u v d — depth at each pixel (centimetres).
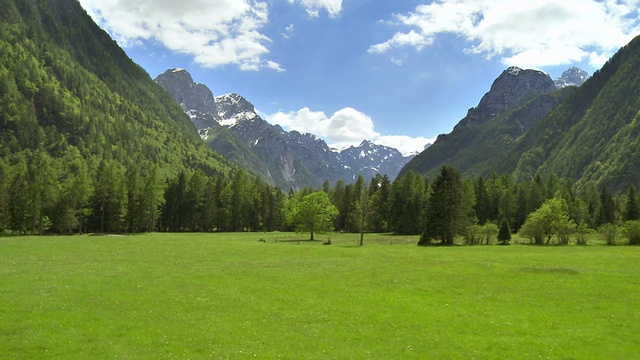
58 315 2667
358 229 16650
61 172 19138
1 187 11681
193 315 2738
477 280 4069
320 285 3778
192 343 2244
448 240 9681
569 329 2536
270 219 18100
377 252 6994
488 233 9738
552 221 9550
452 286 3778
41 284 3578
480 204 15125
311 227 11825
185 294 3309
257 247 7869
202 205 16562
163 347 2184
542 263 5375
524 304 3127
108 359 2025
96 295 3206
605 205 15738
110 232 14000
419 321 2680
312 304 3077
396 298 3294
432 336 2403
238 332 2428
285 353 2130
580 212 14150
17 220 11769
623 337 2389
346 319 2712
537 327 2577
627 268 4841
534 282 3953
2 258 5366
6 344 2183
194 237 11781
